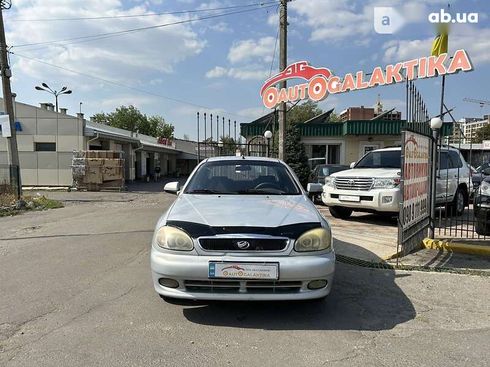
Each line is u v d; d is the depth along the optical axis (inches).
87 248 271.6
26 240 301.9
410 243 248.8
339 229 334.0
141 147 1277.1
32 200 550.3
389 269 221.6
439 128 277.3
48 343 131.6
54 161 895.7
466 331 144.8
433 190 283.3
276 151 727.1
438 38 389.4
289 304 168.1
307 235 146.7
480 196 275.0
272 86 586.9
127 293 179.9
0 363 118.7
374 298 177.2
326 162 886.4
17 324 146.6
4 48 539.2
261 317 154.3
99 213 468.4
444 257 245.6
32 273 211.0
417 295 181.3
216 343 132.7
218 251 143.8
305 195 199.8
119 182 853.2
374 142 864.9
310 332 142.2
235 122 729.6
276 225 147.6
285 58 580.4
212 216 154.7
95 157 858.1
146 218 418.6
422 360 123.1
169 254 146.3
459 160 432.8
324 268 144.7
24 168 898.7
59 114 906.7
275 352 127.2
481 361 122.6
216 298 142.6
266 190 201.5
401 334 141.6
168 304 166.4
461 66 369.4
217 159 235.6
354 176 355.9
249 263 140.6
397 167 373.1
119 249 268.2
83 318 151.9
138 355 124.2
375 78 462.3
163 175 1813.5
